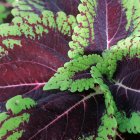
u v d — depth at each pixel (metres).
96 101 0.30
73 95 0.30
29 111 0.29
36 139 0.28
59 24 0.31
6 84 0.31
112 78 0.31
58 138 0.28
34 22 0.31
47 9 0.36
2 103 0.30
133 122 0.28
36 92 0.31
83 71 0.29
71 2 0.36
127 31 0.30
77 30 0.30
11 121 0.28
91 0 0.30
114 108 0.27
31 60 0.31
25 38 0.31
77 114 0.30
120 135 0.30
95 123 0.29
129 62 0.29
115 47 0.29
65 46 0.31
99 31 0.30
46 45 0.31
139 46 0.28
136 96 0.29
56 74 0.29
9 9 0.44
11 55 0.31
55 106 0.30
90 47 0.30
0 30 0.30
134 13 0.30
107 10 0.31
